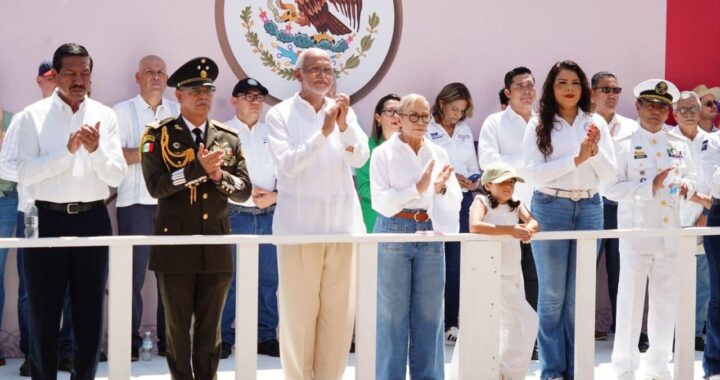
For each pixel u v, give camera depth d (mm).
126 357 6113
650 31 10211
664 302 7793
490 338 6766
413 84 9539
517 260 7086
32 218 6750
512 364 7043
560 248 7262
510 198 7043
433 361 7020
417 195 6820
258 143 8680
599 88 9188
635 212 7781
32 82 8578
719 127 10367
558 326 7340
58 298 6719
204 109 6551
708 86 10359
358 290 6484
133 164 8430
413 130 6965
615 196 7758
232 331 8766
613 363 7859
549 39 9906
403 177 6941
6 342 8547
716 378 7863
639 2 10164
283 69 9234
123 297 6074
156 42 8867
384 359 6957
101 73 8734
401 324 6941
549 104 7391
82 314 6750
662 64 10266
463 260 6699
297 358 6727
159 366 8211
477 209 6875
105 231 6871
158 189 6367
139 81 8641
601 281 9922
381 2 9430
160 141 6484
